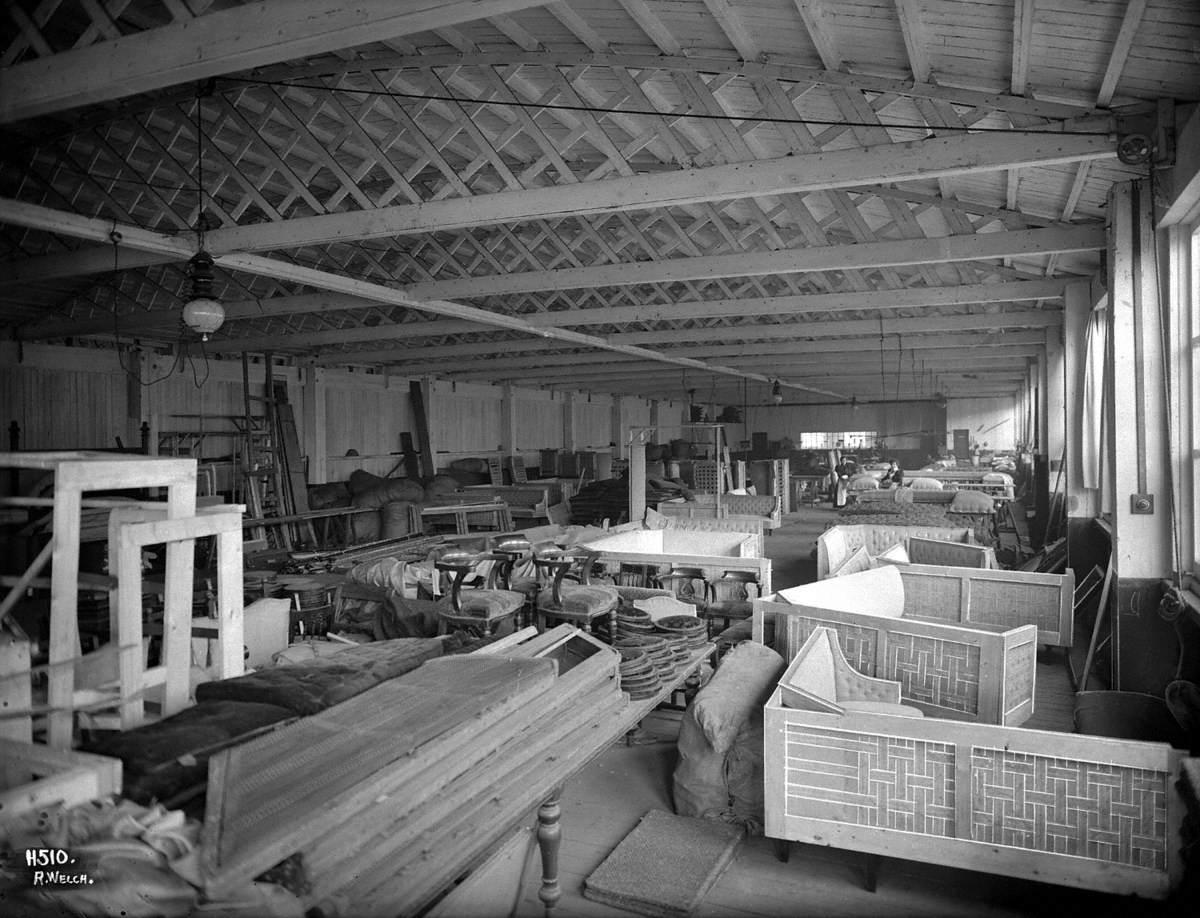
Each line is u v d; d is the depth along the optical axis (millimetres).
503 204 6246
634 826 4129
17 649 2461
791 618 5676
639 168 7891
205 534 3133
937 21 4211
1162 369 5422
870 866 3559
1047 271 9266
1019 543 12250
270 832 2051
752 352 15414
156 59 3965
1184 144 4508
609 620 5527
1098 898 3418
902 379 24672
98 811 2047
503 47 5840
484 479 19516
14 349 11219
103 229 6449
